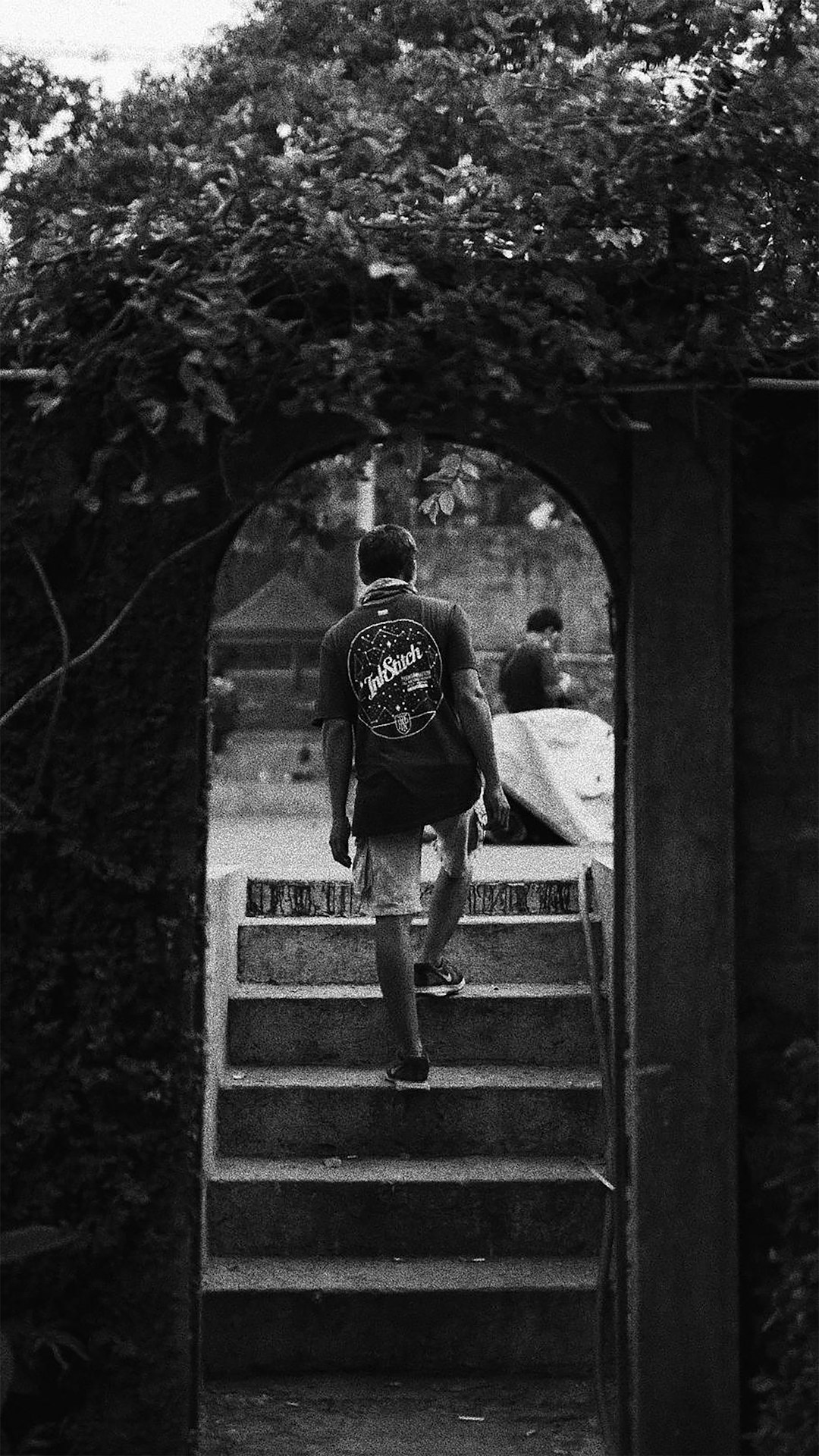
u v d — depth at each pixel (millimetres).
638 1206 4660
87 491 4469
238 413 4574
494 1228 5969
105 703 4633
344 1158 6289
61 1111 4633
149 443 4602
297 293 4527
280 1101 6312
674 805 4684
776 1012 4766
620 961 4848
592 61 4836
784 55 4824
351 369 4336
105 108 4926
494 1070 6605
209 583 4680
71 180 4738
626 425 4590
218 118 4719
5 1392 4340
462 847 6465
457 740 6043
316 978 7051
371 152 4500
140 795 4637
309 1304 5617
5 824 4633
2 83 4891
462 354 4480
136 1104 4637
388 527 6199
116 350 4523
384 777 5988
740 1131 4746
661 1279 4648
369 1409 5371
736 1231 4664
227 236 4574
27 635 4648
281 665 26391
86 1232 4629
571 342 4449
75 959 4641
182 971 4645
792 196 4715
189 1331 4664
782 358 4727
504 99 4535
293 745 24500
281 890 7395
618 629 4785
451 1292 5629
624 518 4734
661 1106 4664
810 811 4766
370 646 5996
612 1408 5285
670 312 4715
